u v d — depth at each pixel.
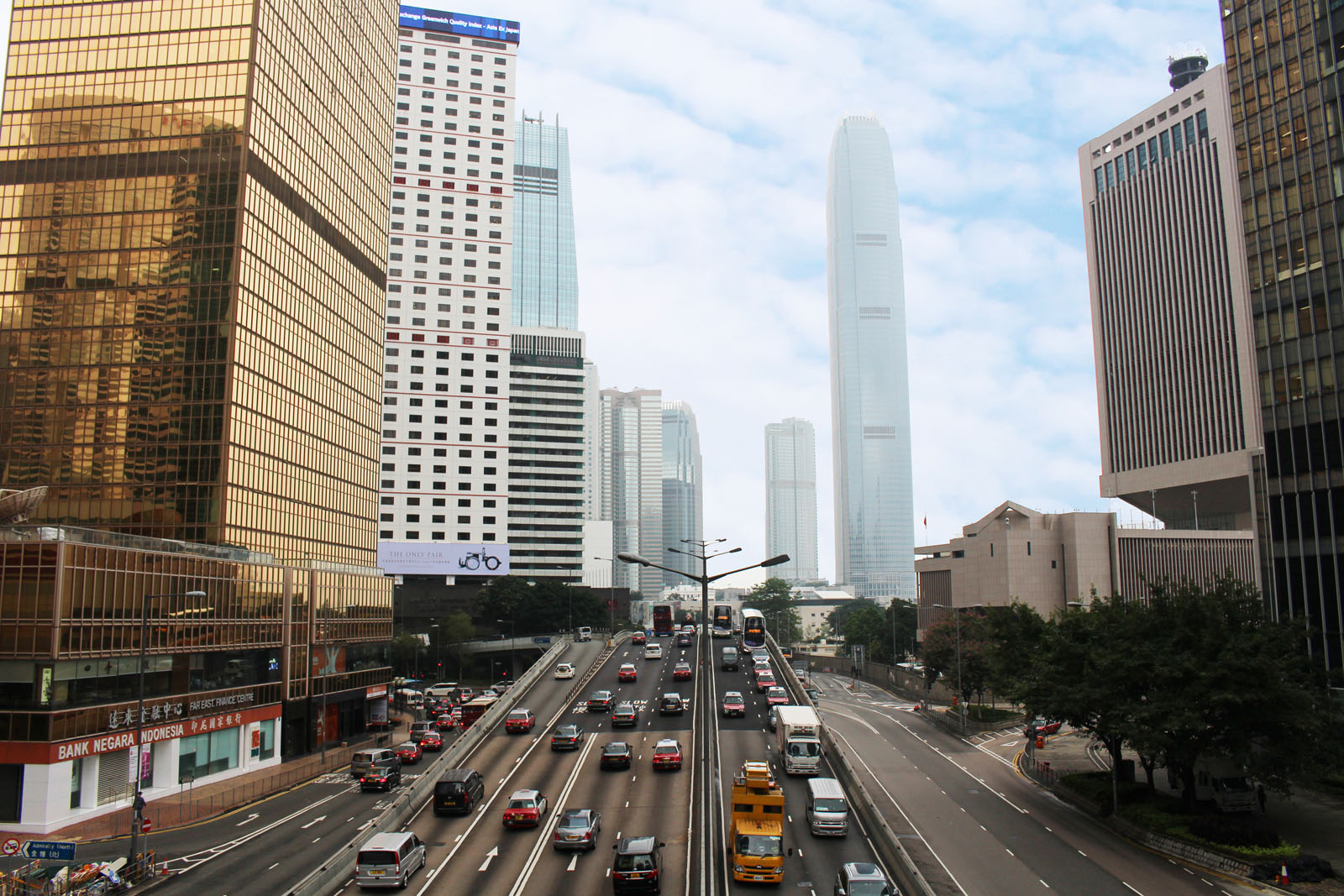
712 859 43.75
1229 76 79.12
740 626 138.25
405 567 184.38
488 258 199.38
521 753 70.50
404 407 190.00
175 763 68.19
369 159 124.06
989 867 45.44
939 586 168.00
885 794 63.38
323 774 73.62
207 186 91.31
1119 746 55.94
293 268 101.44
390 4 132.12
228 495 87.25
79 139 93.19
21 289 91.50
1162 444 185.25
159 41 94.25
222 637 75.94
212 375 88.31
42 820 55.50
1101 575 137.75
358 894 39.03
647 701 92.06
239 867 44.41
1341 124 68.56
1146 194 191.50
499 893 38.94
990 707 99.25
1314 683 54.16
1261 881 42.25
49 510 87.56
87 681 60.47
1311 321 70.25
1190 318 177.88
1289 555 71.00
